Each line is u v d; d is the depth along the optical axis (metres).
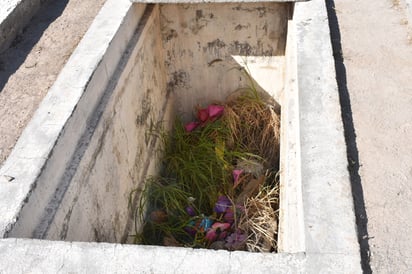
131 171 3.23
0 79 3.04
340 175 2.01
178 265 1.70
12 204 1.93
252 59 4.10
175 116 4.50
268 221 3.38
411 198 2.03
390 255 1.82
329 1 3.41
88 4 3.77
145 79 3.59
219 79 4.29
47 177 2.12
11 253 1.79
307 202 1.91
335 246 1.74
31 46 3.33
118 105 2.95
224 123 4.09
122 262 1.73
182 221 3.44
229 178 3.81
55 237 2.10
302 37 2.88
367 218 1.96
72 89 2.52
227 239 3.33
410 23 3.11
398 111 2.49
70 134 2.36
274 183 3.73
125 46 3.20
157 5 3.86
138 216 3.30
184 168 3.81
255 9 3.82
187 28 4.00
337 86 2.51
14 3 3.42
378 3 3.37
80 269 1.73
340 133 2.21
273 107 4.29
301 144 2.17
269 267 1.68
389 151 2.26
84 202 2.41
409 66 2.79
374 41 3.01
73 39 3.36
